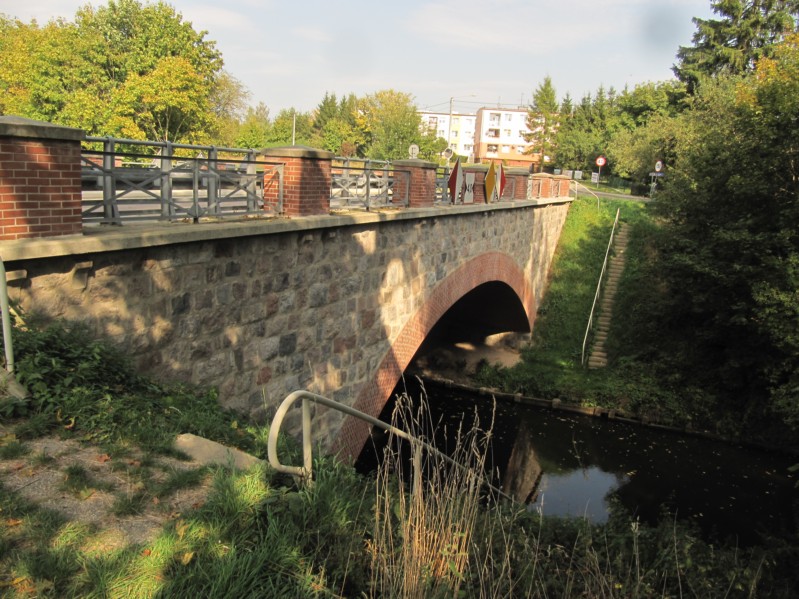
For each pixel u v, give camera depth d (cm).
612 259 2598
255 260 727
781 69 1736
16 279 478
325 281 866
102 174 570
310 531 361
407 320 1138
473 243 1446
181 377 646
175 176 848
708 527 1332
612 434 1856
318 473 444
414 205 1131
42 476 371
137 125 2655
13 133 464
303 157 789
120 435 432
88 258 528
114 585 289
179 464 418
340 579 338
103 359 517
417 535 368
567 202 2817
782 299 1527
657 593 637
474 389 2150
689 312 2041
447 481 427
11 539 311
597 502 1439
